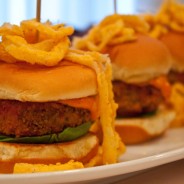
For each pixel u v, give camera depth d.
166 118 0.48
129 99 0.46
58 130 0.32
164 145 0.43
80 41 0.47
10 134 0.31
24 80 0.30
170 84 0.56
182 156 0.31
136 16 0.48
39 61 0.30
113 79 0.45
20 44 0.30
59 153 0.31
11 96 0.30
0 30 0.31
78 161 0.32
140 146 0.43
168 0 0.60
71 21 1.39
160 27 0.57
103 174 0.27
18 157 0.31
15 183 0.25
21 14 1.33
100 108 0.32
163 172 0.33
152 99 0.47
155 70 0.46
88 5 1.41
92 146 0.33
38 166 0.29
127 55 0.45
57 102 0.31
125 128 0.44
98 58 0.33
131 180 0.32
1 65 0.31
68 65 0.32
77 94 0.31
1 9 1.30
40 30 0.32
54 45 0.32
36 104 0.31
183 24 0.58
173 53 0.56
